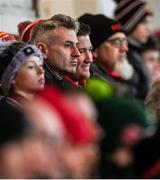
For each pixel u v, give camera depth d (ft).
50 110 14.40
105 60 36.55
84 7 47.24
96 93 20.59
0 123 13.88
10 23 42.93
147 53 46.19
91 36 36.55
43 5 45.27
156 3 56.49
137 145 21.17
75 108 14.84
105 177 19.98
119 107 19.04
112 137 19.34
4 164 13.73
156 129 21.75
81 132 14.61
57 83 29.07
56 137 14.17
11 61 26.27
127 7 45.62
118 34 36.83
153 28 56.13
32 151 13.80
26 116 14.03
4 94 26.43
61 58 29.30
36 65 26.32
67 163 14.78
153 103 27.89
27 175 13.80
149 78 43.50
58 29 29.43
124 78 38.29
